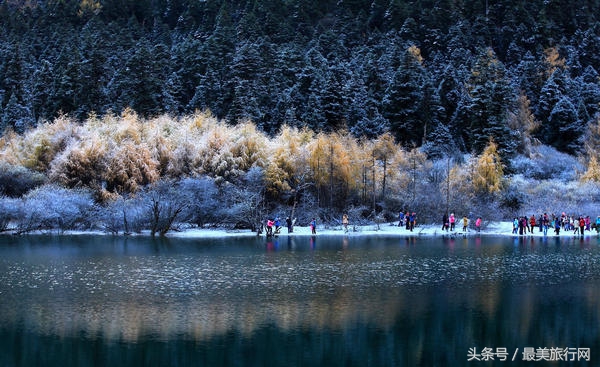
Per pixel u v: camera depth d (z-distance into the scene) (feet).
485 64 283.79
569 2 391.86
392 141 208.23
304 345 53.78
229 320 62.44
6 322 61.62
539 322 61.62
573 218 179.22
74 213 163.53
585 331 58.49
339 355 50.93
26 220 160.66
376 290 78.18
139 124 205.05
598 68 343.46
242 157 184.96
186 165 189.26
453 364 48.88
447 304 69.82
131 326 60.08
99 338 55.88
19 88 282.77
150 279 86.48
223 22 377.91
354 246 130.11
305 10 422.00
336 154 187.01
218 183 178.09
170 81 286.46
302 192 186.50
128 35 357.20
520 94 298.15
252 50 290.15
